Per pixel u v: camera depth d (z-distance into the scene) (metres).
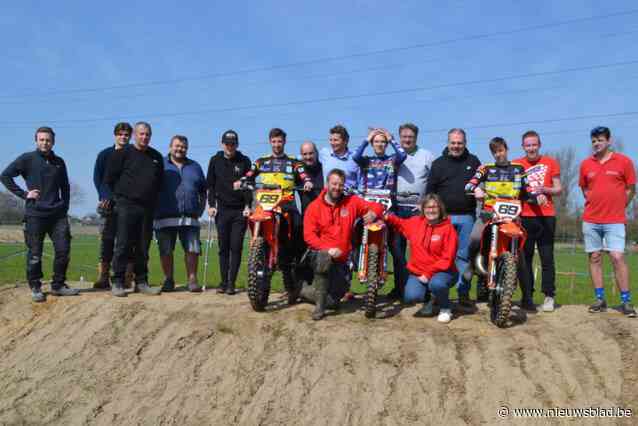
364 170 7.56
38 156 7.97
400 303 7.75
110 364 6.48
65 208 8.27
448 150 7.61
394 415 5.34
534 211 7.31
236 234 8.24
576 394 5.47
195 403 5.75
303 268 7.63
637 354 5.94
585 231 7.26
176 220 8.53
